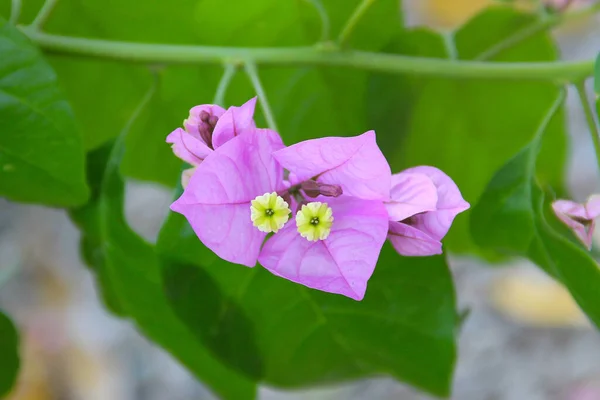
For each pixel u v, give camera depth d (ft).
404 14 1.25
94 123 1.28
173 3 1.19
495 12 1.25
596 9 1.21
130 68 1.23
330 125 1.26
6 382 1.14
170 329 1.12
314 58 1.15
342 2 1.21
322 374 1.08
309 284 0.93
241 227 0.93
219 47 1.17
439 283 1.02
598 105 0.99
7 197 1.04
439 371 1.05
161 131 1.25
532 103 1.27
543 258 1.02
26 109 1.00
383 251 1.02
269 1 1.19
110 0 1.19
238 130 0.93
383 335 1.05
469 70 1.14
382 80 1.23
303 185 0.96
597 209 0.99
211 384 1.16
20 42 1.00
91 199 1.08
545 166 1.29
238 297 1.03
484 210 1.05
